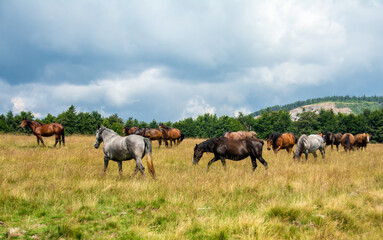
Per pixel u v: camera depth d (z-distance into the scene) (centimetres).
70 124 5412
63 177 700
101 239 375
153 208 513
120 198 558
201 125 7562
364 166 978
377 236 393
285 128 7169
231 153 918
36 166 843
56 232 389
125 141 746
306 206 501
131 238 374
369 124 7219
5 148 1348
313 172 824
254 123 7681
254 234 386
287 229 413
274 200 530
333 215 469
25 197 524
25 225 410
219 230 395
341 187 650
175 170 905
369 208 508
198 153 998
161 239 368
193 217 456
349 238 392
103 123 5866
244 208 507
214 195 571
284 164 1052
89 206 495
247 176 750
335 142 2125
